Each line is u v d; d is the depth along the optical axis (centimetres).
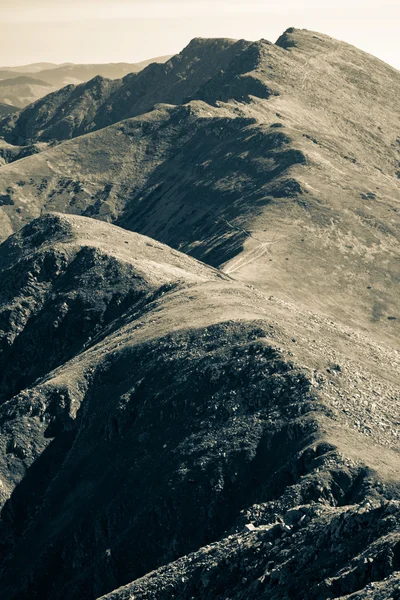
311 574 6050
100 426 12544
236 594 6506
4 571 11369
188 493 10238
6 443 12938
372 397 10894
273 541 6881
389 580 5341
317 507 7025
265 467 10112
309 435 9975
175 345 13050
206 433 11000
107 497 11256
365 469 9144
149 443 11562
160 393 12131
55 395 13388
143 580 7725
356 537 6138
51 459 12769
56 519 11625
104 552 10312
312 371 11256
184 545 9900
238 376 11550
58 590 10719
